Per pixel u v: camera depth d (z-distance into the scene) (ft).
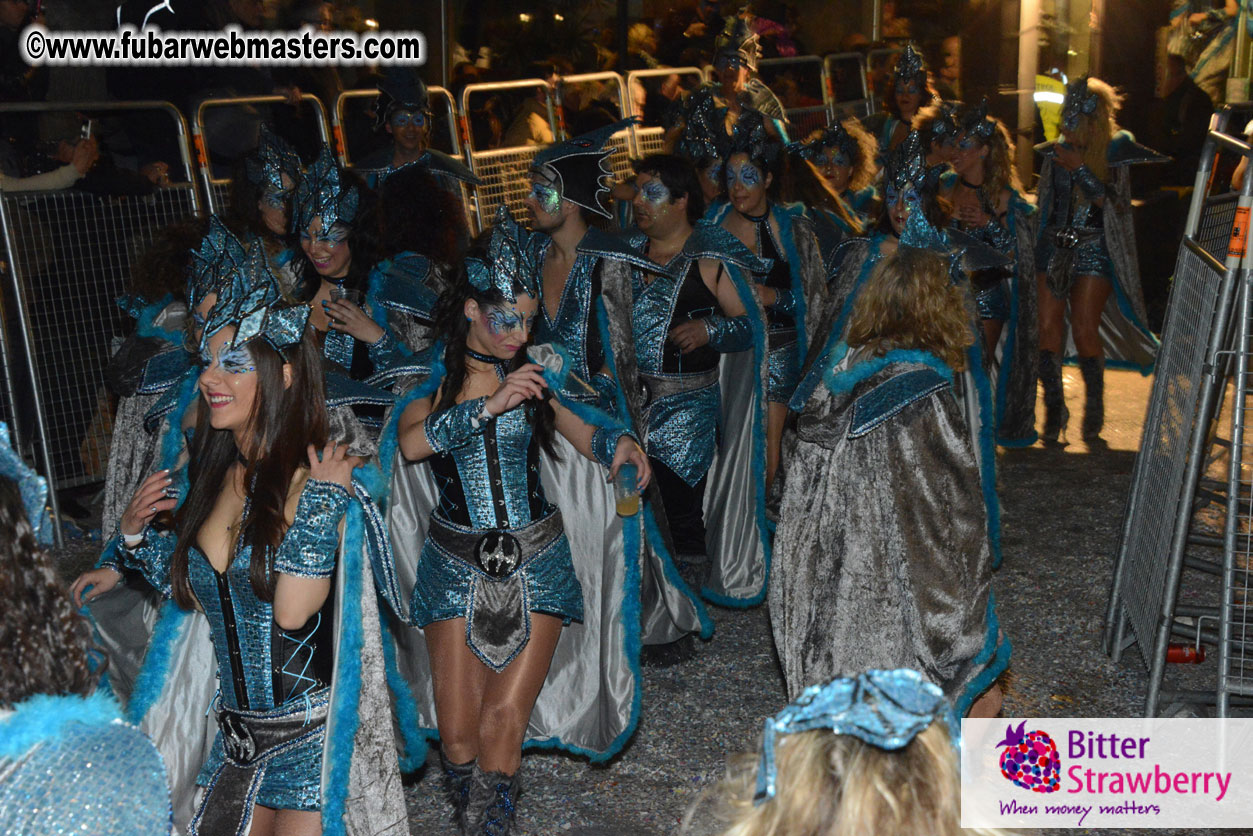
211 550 9.39
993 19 40.93
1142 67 44.29
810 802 5.26
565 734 13.75
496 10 38.88
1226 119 16.61
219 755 9.75
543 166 15.71
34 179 21.67
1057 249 26.40
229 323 8.93
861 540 12.93
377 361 14.10
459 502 12.07
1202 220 17.44
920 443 12.57
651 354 17.07
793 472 13.52
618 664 13.52
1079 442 27.43
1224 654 13.89
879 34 44.21
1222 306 13.69
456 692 12.21
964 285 14.23
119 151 24.67
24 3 23.17
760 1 39.29
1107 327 28.32
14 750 5.28
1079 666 17.04
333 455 9.12
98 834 5.30
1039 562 20.71
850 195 23.72
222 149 25.38
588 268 16.07
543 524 12.14
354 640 9.43
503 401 11.46
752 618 19.15
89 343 22.53
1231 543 13.73
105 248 22.62
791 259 18.83
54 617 5.59
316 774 9.51
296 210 14.23
